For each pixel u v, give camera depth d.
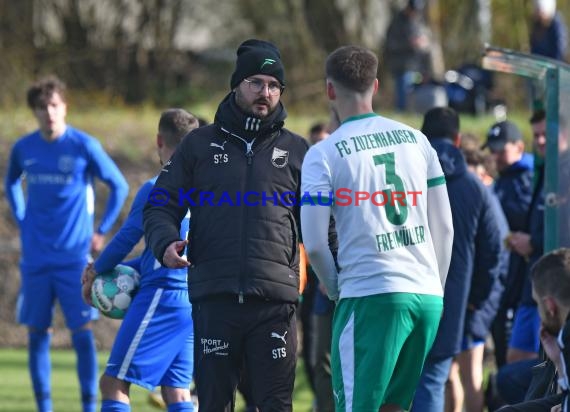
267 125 20.53
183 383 23.25
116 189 31.66
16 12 65.75
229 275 20.09
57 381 36.94
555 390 19.94
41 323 31.20
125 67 67.12
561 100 24.02
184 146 20.75
